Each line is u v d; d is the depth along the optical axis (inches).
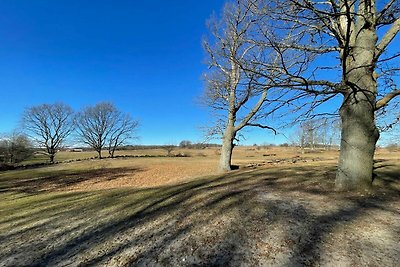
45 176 1080.2
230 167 758.5
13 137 1895.9
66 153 2906.0
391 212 215.0
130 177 914.1
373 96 277.7
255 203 265.6
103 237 222.2
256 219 219.9
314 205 243.8
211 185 415.2
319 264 146.9
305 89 253.8
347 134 286.4
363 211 219.8
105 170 1242.0
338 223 197.6
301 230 190.5
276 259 156.3
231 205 267.9
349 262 145.8
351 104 279.9
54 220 292.8
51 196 499.2
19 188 762.8
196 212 258.5
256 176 466.9
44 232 252.2
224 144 754.8
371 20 278.8
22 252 206.8
